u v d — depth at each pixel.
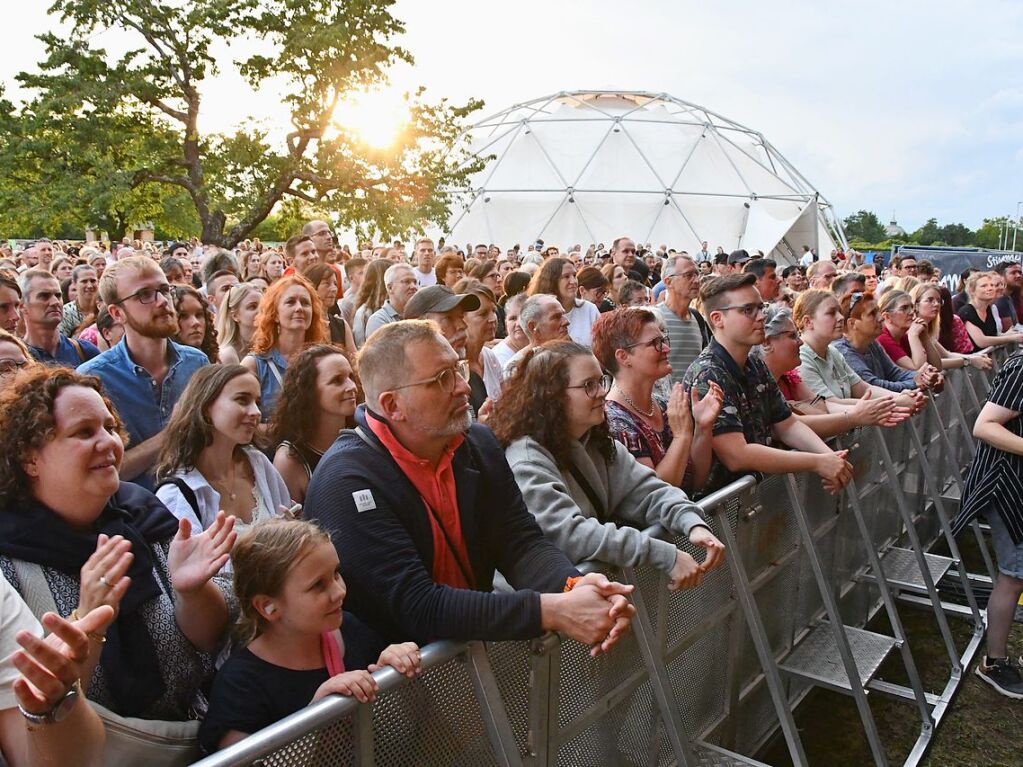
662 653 2.65
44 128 22.86
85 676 1.53
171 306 3.67
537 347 2.67
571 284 6.15
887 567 4.79
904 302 6.17
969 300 8.56
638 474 2.74
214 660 2.03
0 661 1.50
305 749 1.53
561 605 1.85
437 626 1.82
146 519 2.06
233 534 1.89
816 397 4.57
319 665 1.90
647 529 2.57
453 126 26.31
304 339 4.19
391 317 5.64
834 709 4.02
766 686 3.49
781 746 3.65
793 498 3.52
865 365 5.47
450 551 2.11
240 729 1.78
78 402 1.82
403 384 2.02
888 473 4.55
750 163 49.03
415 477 2.06
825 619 4.02
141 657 1.89
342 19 24.64
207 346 4.75
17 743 1.48
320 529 1.87
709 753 2.86
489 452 2.28
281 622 1.83
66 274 8.38
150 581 1.95
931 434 5.88
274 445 3.24
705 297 3.54
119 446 1.87
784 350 3.96
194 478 2.69
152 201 30.91
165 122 25.78
